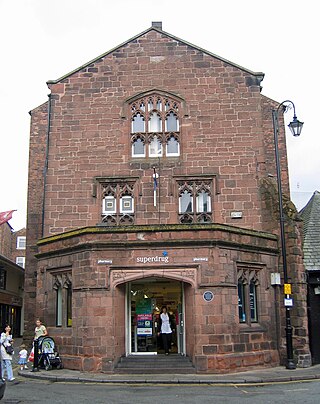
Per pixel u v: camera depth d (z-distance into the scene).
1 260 36.53
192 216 22.77
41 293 21.00
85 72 24.45
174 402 12.22
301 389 14.45
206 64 24.30
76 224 22.86
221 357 17.53
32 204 24.52
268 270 20.62
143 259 18.28
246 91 24.02
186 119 23.77
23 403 12.16
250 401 12.32
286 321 19.50
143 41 24.67
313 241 23.05
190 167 23.25
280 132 24.61
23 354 19.75
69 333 19.03
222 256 18.48
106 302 18.03
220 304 17.94
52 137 23.84
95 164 23.45
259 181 22.92
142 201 22.97
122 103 24.00
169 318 19.38
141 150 23.81
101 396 13.25
